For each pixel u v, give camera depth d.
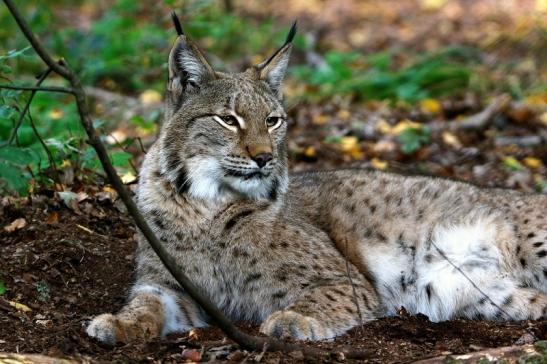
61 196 11.77
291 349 8.27
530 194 11.48
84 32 24.03
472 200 11.15
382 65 23.81
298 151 16.52
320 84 22.02
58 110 17.72
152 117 16.70
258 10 30.77
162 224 9.94
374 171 11.66
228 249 9.88
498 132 18.38
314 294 9.73
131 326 8.95
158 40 21.12
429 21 30.06
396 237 10.87
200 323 9.98
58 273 10.45
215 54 24.62
